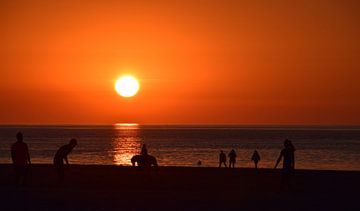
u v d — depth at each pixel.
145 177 50.50
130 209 31.39
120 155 143.88
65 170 56.97
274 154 151.00
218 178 51.22
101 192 38.19
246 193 39.16
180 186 43.88
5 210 30.61
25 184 41.00
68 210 30.84
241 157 139.50
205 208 32.03
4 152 151.62
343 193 40.00
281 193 39.53
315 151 173.00
